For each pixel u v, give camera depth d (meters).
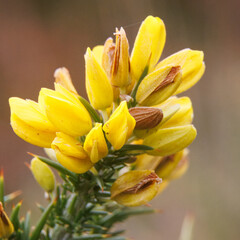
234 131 1.08
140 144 0.32
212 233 0.94
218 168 1.03
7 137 1.06
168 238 0.95
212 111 1.12
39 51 1.24
